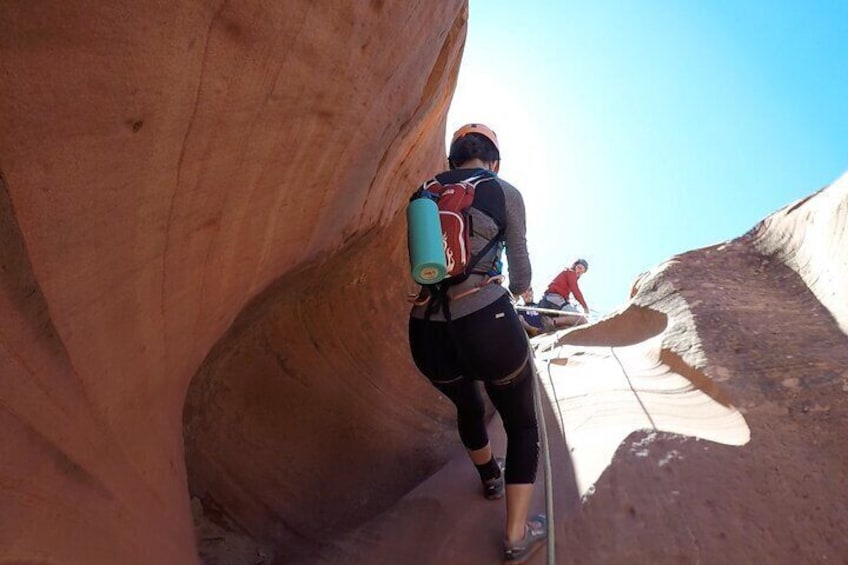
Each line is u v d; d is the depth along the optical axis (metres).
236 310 2.74
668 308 4.13
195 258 1.96
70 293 1.36
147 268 1.68
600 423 3.13
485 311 2.27
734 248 4.77
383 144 3.66
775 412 2.69
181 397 2.50
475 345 2.27
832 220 3.78
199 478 3.30
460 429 2.66
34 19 1.04
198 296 2.13
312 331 4.53
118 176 1.38
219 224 2.03
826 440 2.48
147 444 1.98
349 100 2.62
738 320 3.58
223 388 3.74
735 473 2.40
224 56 1.58
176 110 1.48
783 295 3.91
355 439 4.09
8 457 1.22
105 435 1.67
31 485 1.30
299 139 2.31
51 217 1.23
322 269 4.32
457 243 2.26
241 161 1.95
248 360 3.96
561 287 7.64
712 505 2.30
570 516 2.39
